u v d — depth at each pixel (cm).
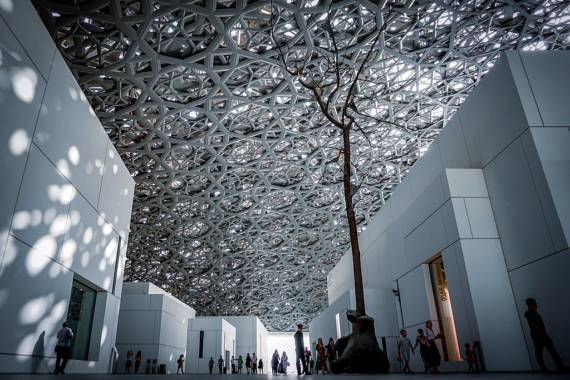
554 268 1013
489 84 1310
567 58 1223
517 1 1947
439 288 1484
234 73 2236
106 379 354
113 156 1603
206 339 3297
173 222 4059
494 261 1203
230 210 4009
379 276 2288
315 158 3234
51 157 1090
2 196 872
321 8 1811
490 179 1298
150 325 2802
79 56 1933
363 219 4381
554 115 1140
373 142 3070
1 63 870
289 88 2377
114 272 1602
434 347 1257
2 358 866
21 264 944
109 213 1548
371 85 2444
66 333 1087
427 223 1482
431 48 2186
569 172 1065
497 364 1070
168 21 1792
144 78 2139
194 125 2655
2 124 873
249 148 3052
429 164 1720
